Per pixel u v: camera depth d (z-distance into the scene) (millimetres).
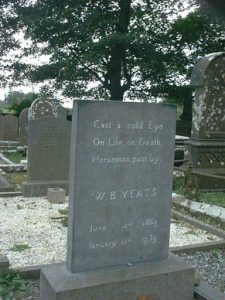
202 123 10117
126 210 3904
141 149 3918
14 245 5598
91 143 3666
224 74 10203
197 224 6789
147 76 22531
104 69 23062
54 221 6895
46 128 8961
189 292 3963
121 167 3834
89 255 3764
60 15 20094
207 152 10211
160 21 21344
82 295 3482
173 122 4066
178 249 5527
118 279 3633
